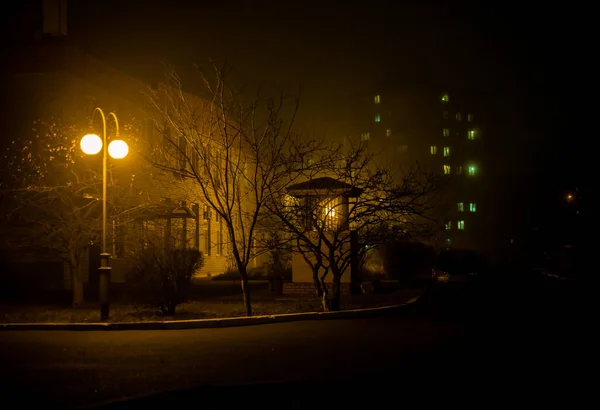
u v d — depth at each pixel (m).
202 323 16.31
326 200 23.06
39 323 16.06
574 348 12.47
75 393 8.28
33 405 7.65
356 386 8.59
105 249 17.08
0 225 23.88
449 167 96.19
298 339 13.90
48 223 21.73
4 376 9.52
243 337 14.30
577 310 20.62
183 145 25.81
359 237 20.89
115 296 24.50
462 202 87.06
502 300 24.70
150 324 15.96
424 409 7.48
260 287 31.70
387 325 16.70
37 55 29.98
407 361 10.88
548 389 8.58
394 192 20.16
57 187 20.81
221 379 9.22
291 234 23.39
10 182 24.55
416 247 37.88
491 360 10.98
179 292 18.56
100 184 22.78
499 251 64.00
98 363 10.70
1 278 27.36
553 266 54.12
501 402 7.84
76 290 20.86
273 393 8.05
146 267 18.77
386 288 28.50
